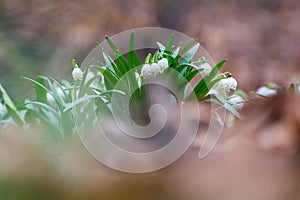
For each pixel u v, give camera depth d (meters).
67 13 2.23
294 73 2.25
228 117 1.16
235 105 1.18
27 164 0.63
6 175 0.58
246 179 0.59
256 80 2.24
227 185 0.58
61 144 1.08
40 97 1.18
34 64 1.82
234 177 0.59
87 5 2.38
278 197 0.56
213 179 0.59
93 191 0.59
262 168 0.60
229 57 2.44
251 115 0.87
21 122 1.16
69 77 1.84
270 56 2.44
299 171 0.59
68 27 2.18
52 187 0.59
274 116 0.85
